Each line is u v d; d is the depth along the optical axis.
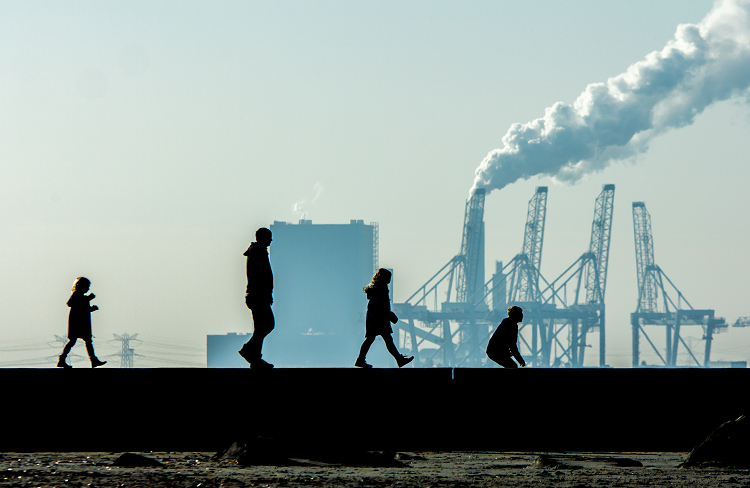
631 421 47.88
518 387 47.66
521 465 34.69
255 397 46.88
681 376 48.34
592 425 47.66
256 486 24.81
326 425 46.84
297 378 47.00
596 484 26.48
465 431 47.19
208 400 46.88
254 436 35.22
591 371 48.06
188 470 29.80
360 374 47.16
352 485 25.33
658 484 26.47
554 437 47.47
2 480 25.83
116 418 46.72
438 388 47.38
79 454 41.53
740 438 33.34
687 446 47.78
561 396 47.72
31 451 46.09
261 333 48.31
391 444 46.94
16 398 46.69
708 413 48.22
